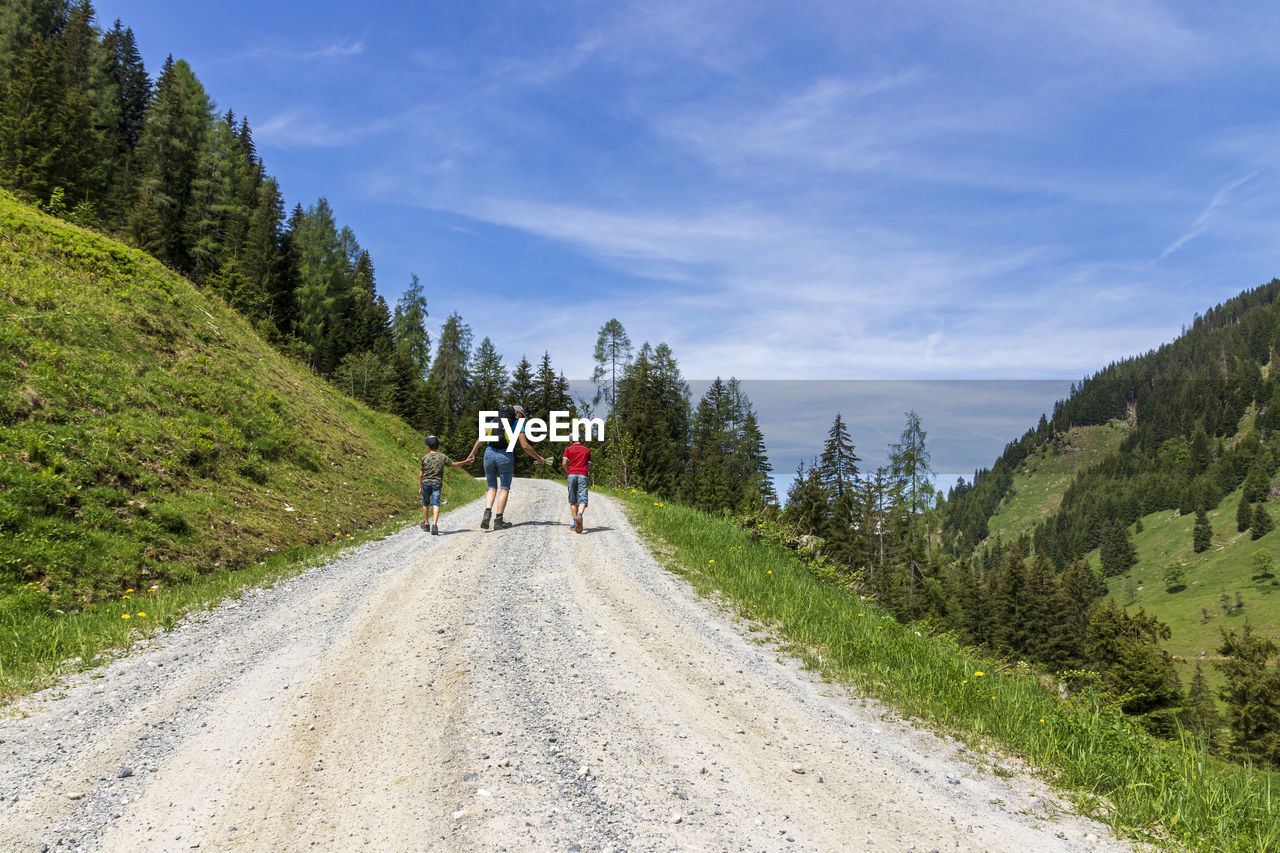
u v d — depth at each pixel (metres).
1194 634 140.75
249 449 14.15
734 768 3.64
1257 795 3.41
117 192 57.19
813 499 48.28
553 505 17.00
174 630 6.24
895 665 5.70
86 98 58.34
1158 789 3.52
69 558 7.71
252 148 76.81
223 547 9.95
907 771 3.74
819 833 2.99
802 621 6.94
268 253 59.66
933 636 8.27
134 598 7.57
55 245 16.39
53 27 74.62
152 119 60.84
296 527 12.14
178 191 61.38
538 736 3.94
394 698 4.51
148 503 9.76
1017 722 4.50
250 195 66.88
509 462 12.53
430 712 4.27
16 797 3.12
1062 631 58.72
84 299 14.42
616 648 5.77
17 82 52.09
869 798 3.37
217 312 21.98
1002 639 61.66
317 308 65.00
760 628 6.88
